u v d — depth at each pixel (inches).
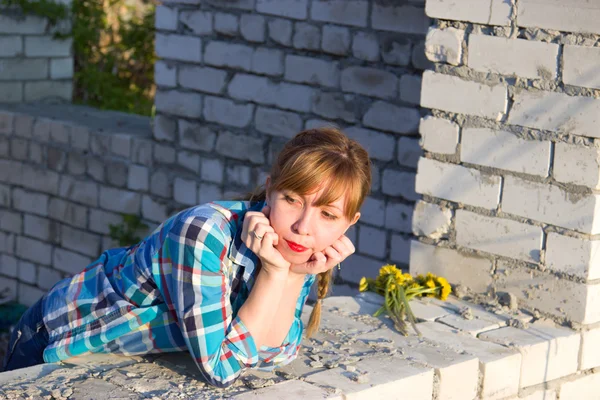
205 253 104.3
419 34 209.0
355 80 223.9
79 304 115.3
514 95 144.3
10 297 325.1
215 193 260.4
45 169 306.3
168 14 263.6
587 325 142.5
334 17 225.5
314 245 105.3
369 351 129.2
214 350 106.0
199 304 104.7
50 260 310.5
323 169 100.6
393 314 144.9
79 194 297.0
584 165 136.9
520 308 149.1
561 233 141.6
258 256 106.3
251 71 246.8
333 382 115.1
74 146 296.7
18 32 341.1
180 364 118.5
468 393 127.2
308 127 236.2
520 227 146.5
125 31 405.7
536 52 140.5
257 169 249.3
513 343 135.8
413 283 155.6
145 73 418.6
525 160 144.2
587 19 134.0
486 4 145.4
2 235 325.1
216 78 255.3
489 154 148.8
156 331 113.0
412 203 215.2
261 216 105.1
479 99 148.7
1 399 104.9
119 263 116.0
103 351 116.6
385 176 220.4
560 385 142.0
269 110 244.4
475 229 152.9
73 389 108.7
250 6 243.3
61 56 356.8
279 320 114.0
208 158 260.8
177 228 105.7
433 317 146.2
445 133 154.5
